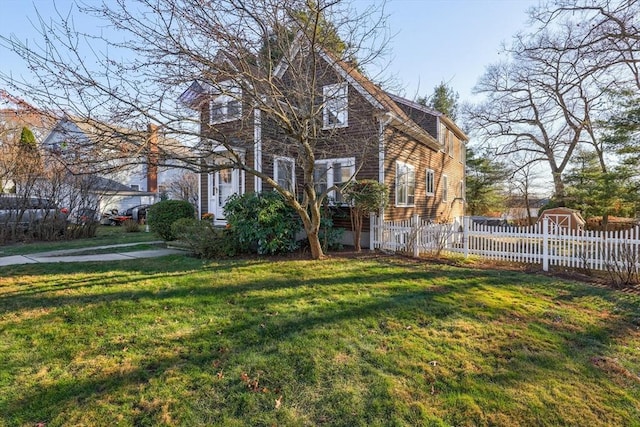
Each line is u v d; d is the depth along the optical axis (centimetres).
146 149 582
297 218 941
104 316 434
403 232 955
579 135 2095
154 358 335
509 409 269
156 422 250
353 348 360
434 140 1474
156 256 850
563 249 762
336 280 620
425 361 338
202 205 1255
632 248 677
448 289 576
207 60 564
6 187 1205
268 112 675
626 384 306
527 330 414
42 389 285
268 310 462
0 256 852
